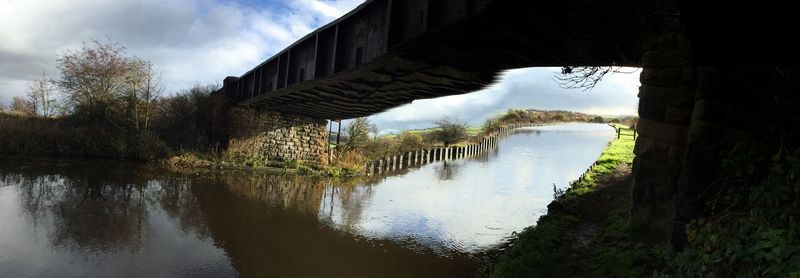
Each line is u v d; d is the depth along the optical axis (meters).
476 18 7.19
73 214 12.82
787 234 3.65
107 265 9.31
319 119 29.02
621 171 14.34
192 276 9.17
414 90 13.91
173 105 27.44
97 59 25.75
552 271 6.74
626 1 5.47
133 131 25.25
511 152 38.25
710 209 5.52
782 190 4.12
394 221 14.27
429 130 46.47
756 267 3.74
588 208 10.27
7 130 22.94
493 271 7.64
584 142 43.69
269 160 26.28
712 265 4.21
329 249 11.33
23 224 11.54
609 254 6.88
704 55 3.38
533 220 14.41
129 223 12.38
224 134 26.08
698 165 5.74
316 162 27.31
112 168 21.03
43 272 8.70
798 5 2.95
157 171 21.28
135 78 26.23
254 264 10.07
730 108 5.60
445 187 21.22
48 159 22.03
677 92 7.04
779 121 5.18
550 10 6.43
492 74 10.77
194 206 14.95
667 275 4.91
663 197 7.13
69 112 26.61
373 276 9.57
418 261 10.55
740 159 5.17
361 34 11.27
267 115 26.41
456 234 12.77
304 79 15.03
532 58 8.95
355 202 17.34
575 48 6.67
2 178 17.06
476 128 54.44
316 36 13.66
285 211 15.19
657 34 6.14
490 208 16.23
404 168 30.25
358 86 14.32
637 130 7.53
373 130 32.56
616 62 7.34
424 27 8.19
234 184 19.61
